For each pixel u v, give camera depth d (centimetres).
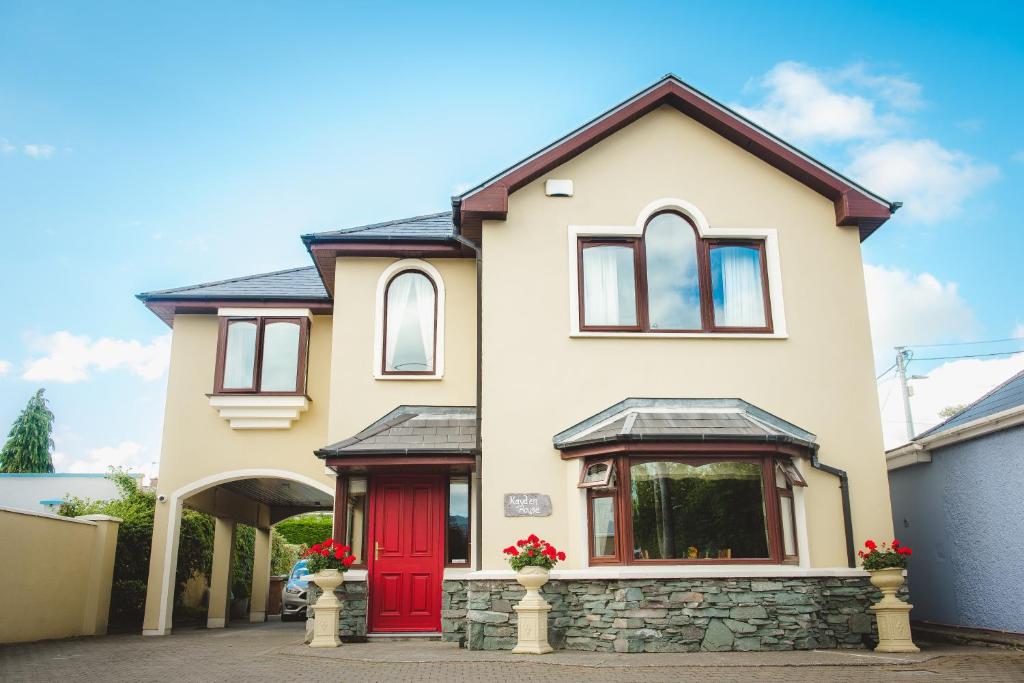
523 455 1142
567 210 1234
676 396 1176
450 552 1288
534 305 1198
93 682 837
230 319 1538
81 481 2875
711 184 1256
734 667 875
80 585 1473
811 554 1110
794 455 1112
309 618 1243
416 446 1221
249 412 1502
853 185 1242
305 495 1991
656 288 1227
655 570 1034
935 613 1295
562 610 1066
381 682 798
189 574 1947
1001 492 1105
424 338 1399
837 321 1220
